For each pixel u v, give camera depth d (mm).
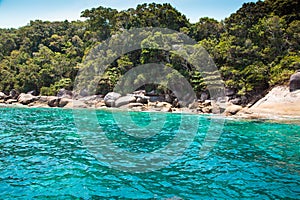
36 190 5898
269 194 5746
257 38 29844
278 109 19375
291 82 22172
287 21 31047
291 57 25422
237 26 31188
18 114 21562
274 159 8438
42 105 29484
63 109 25891
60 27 60875
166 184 6312
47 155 8789
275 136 12102
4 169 7281
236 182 6445
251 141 11109
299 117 17562
